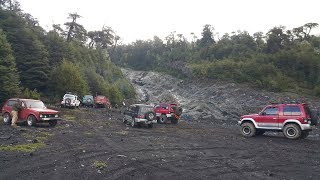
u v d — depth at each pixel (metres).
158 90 95.75
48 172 9.50
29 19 85.81
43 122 20.72
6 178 8.69
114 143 15.52
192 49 139.88
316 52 88.94
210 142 17.59
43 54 50.44
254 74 75.44
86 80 60.78
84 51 82.81
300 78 75.81
